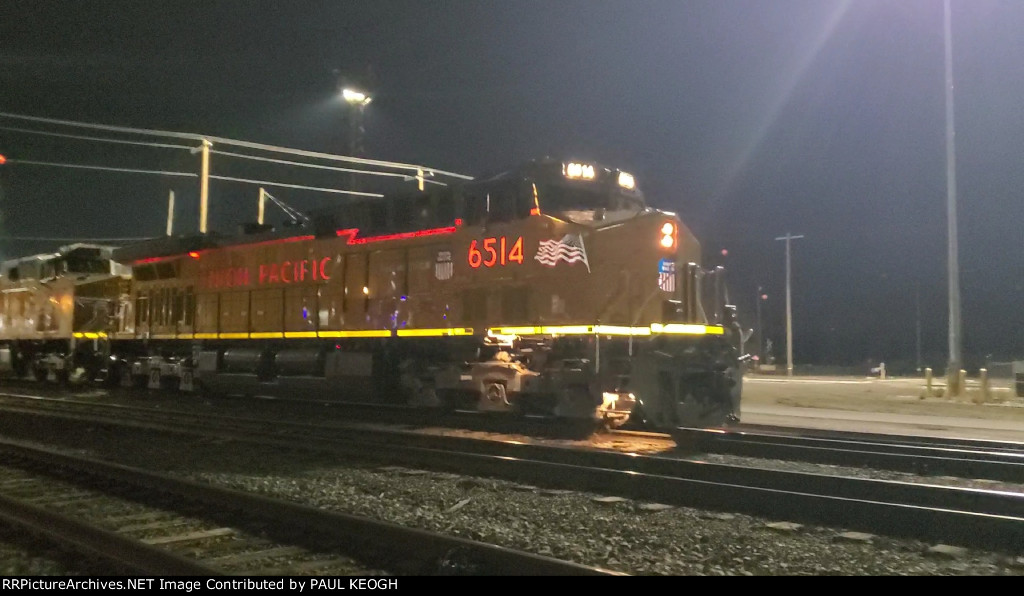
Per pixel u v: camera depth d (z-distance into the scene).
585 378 13.55
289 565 6.77
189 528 8.11
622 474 9.69
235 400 22.22
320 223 18.75
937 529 7.68
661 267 14.07
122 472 10.26
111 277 26.39
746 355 15.29
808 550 7.23
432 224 16.19
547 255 13.99
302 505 8.03
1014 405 21.39
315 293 18.61
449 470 11.24
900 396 25.20
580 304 13.73
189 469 11.66
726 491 8.92
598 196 15.06
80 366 27.50
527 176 14.51
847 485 9.32
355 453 12.33
